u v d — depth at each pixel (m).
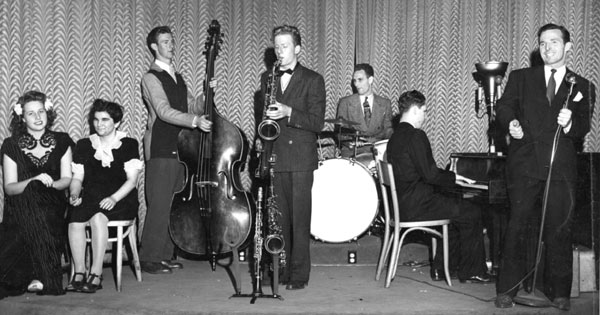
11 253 4.83
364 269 5.84
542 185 4.45
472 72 6.75
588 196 5.11
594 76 6.50
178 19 6.41
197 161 5.30
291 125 4.73
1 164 5.32
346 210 6.05
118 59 6.15
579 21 6.50
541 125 4.41
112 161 5.25
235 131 5.29
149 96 5.68
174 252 6.20
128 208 5.15
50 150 5.23
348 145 6.71
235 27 6.61
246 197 5.21
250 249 5.97
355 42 6.91
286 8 6.77
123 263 5.98
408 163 5.04
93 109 5.33
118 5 6.13
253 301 4.61
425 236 6.12
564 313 4.47
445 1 6.75
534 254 4.78
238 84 6.63
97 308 4.52
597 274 5.04
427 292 4.95
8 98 5.77
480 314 4.41
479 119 6.72
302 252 4.98
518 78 4.57
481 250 5.22
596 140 6.46
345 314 4.37
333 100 6.89
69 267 5.67
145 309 4.47
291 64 4.89
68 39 5.96
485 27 6.73
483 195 5.02
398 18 6.84
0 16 5.73
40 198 4.93
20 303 4.66
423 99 5.20
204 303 4.62
